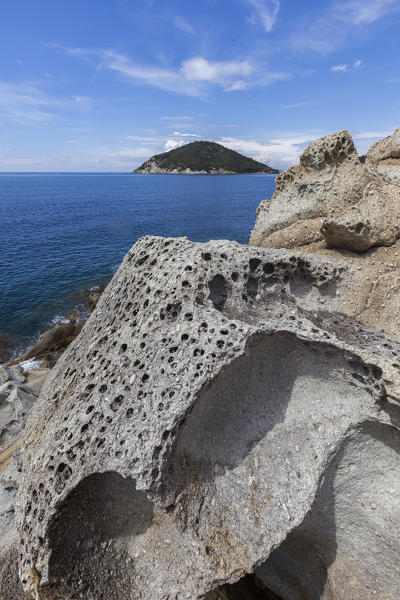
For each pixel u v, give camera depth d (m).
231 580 4.05
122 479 4.32
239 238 36.56
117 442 3.81
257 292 5.37
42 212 59.53
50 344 17.00
